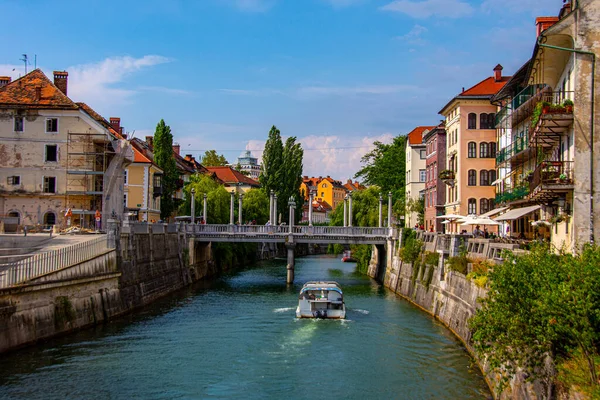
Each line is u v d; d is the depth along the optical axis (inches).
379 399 931.3
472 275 1275.8
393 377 1041.5
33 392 940.0
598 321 568.7
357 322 1534.2
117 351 1202.6
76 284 1350.9
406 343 1289.4
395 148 3826.3
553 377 643.5
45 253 1241.4
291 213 2504.9
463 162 2352.4
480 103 2347.4
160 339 1317.7
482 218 1662.2
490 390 957.2
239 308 1776.6
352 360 1154.0
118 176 2308.1
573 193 1030.4
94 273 1435.8
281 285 2427.4
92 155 2127.2
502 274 685.9
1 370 1039.0
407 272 2050.9
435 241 1769.2
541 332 630.5
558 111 1055.0
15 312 1130.7
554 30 1035.3
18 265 1146.0
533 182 1210.0
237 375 1058.1
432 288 1680.6
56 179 2107.5
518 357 682.2
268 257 4323.3
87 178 2119.8
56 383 986.1
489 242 1306.6
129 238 1715.1
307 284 1702.8
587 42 1018.1
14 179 2101.4
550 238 1331.2
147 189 2829.7
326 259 4343.0
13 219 2016.5
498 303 688.4
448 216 1765.5
